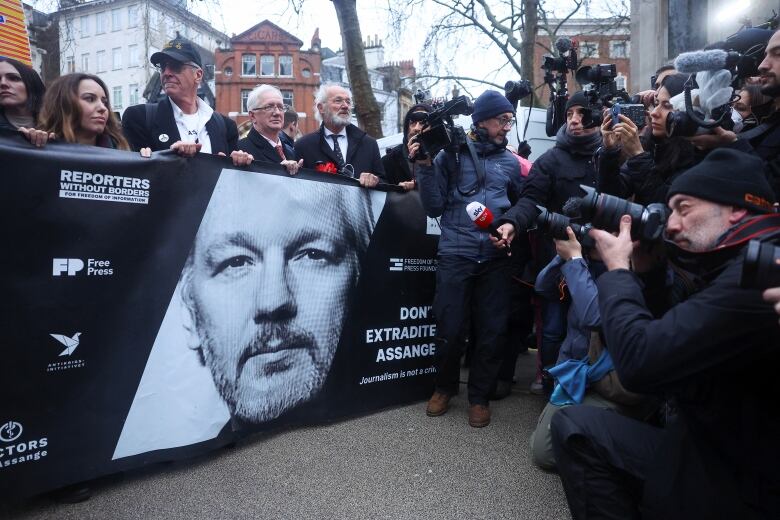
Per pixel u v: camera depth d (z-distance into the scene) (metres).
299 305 3.18
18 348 2.24
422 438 3.14
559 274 3.04
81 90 2.67
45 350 2.31
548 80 4.21
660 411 2.56
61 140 2.43
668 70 3.66
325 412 3.33
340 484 2.60
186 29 13.15
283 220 3.10
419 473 2.72
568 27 24.50
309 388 3.25
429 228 3.79
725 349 1.45
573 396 2.47
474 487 2.60
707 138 2.29
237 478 2.64
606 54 24.70
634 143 2.72
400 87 18.62
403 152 4.16
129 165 2.54
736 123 2.60
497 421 3.44
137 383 2.57
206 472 2.70
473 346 3.84
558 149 3.35
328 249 3.30
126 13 31.89
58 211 2.34
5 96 2.81
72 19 12.77
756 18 5.86
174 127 3.29
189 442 2.74
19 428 2.25
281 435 3.15
